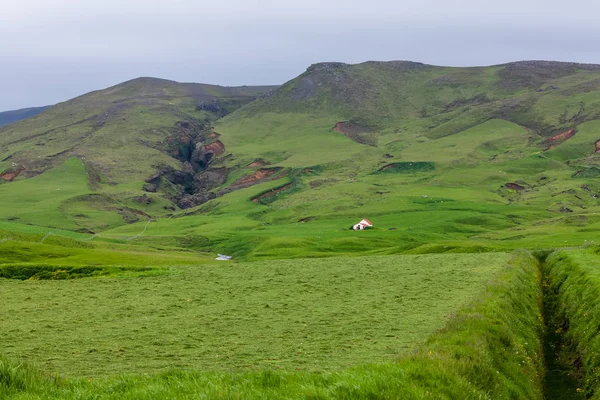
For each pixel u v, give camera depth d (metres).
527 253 78.00
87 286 60.62
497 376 21.25
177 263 101.38
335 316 40.56
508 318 31.05
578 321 35.41
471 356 21.42
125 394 14.97
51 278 67.69
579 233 152.38
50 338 34.97
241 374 16.88
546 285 52.41
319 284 58.66
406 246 123.25
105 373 25.47
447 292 50.31
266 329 36.47
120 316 43.09
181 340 33.69
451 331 26.20
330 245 157.25
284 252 146.88
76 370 26.23
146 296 53.34
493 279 49.97
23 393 14.59
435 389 16.94
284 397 14.65
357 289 54.62
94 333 36.41
